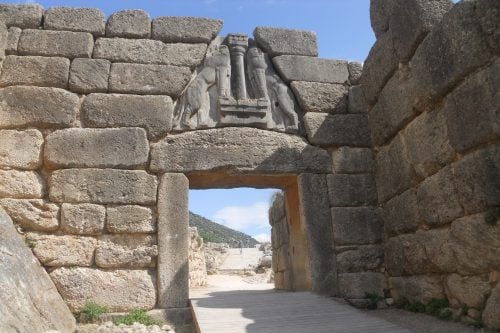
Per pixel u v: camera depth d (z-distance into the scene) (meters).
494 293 4.74
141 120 6.81
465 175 5.05
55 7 7.16
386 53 6.85
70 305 5.89
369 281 6.95
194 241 14.26
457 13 5.08
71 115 6.63
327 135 7.47
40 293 5.41
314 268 6.83
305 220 7.01
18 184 6.22
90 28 7.15
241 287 13.62
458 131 5.12
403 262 6.54
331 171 7.35
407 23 6.17
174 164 6.71
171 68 7.17
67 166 6.42
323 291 6.76
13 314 4.64
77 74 6.84
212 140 6.95
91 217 6.25
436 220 5.70
